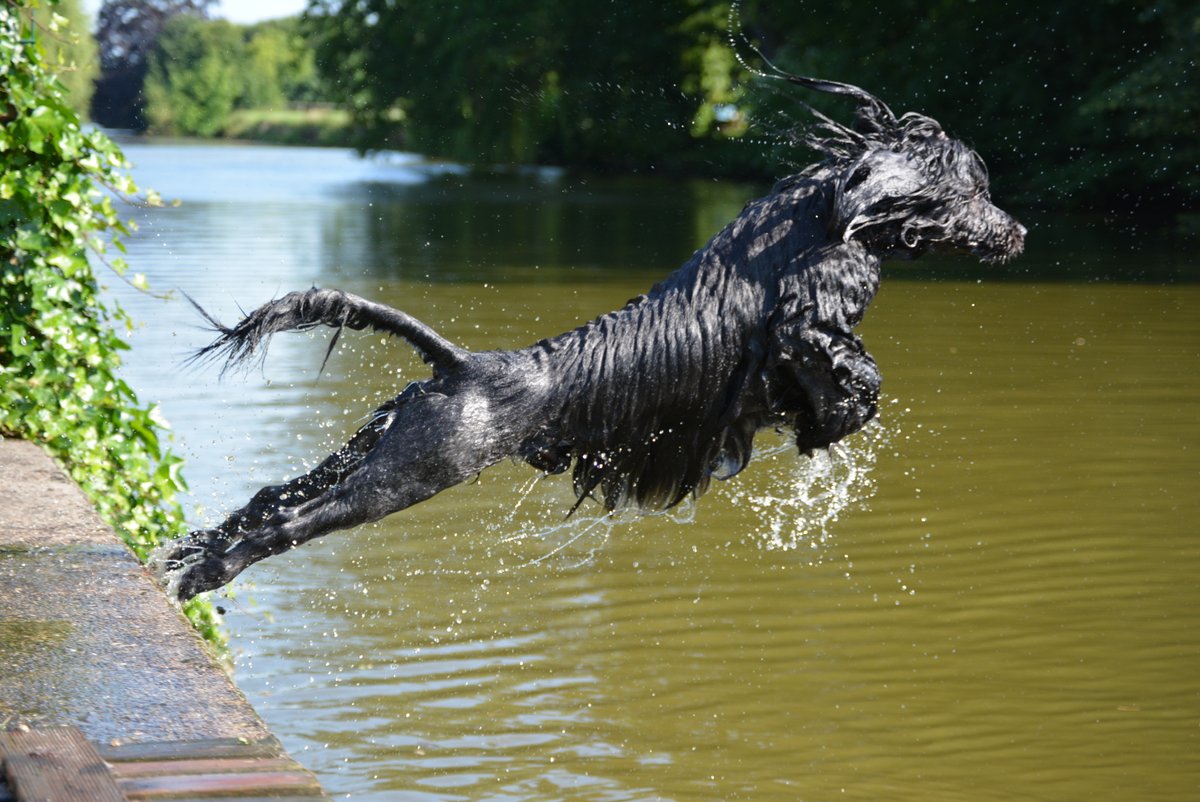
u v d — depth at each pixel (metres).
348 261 23.12
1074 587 8.13
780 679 7.02
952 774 6.09
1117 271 22.27
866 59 35.09
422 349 5.80
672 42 43.66
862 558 8.65
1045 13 32.59
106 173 7.22
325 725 6.46
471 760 6.17
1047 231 29.30
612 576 8.39
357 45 46.41
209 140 86.50
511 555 8.72
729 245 5.86
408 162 60.94
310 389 12.69
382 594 8.06
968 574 8.34
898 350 14.96
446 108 45.03
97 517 5.63
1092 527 9.09
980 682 6.96
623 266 23.09
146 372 13.14
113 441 6.98
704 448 5.91
